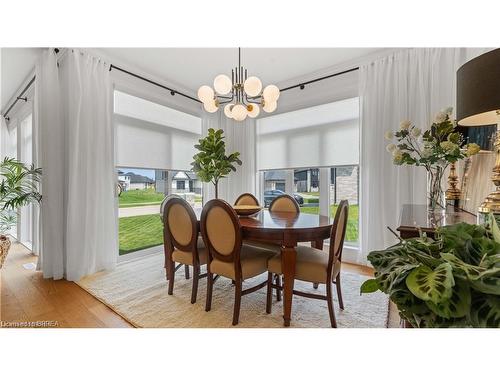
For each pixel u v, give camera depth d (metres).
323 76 3.46
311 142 3.62
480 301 0.43
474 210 1.72
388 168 2.81
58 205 2.65
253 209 2.34
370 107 2.94
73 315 1.90
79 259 2.62
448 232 0.57
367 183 2.99
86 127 2.71
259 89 2.28
